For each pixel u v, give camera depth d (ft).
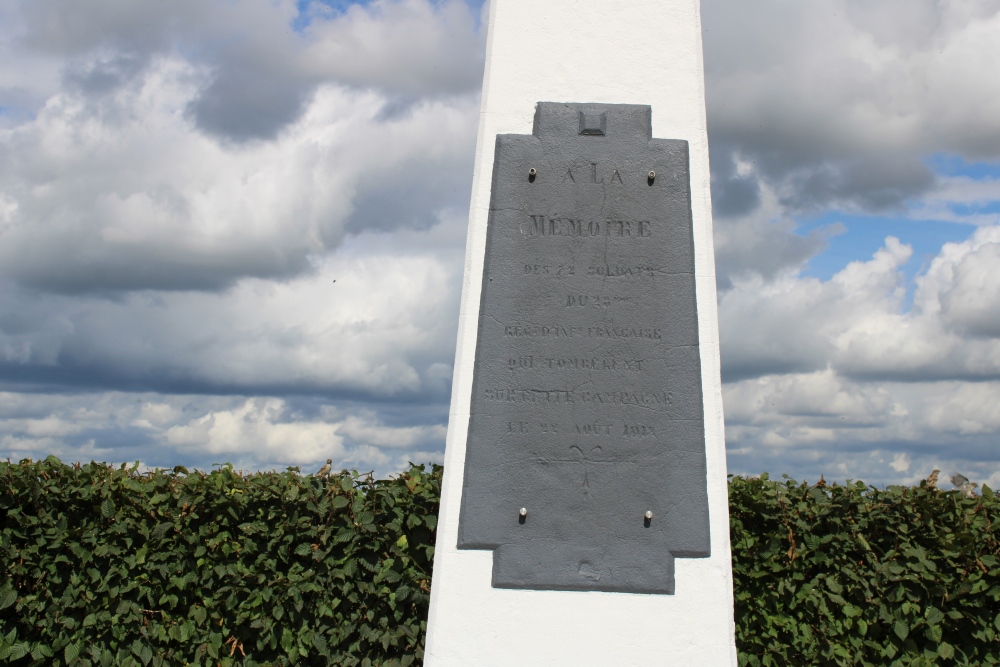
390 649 20.86
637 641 16.21
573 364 17.08
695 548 16.47
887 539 20.85
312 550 20.83
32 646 20.74
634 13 18.54
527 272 17.40
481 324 17.21
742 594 20.83
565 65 18.31
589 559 16.42
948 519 20.79
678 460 16.78
